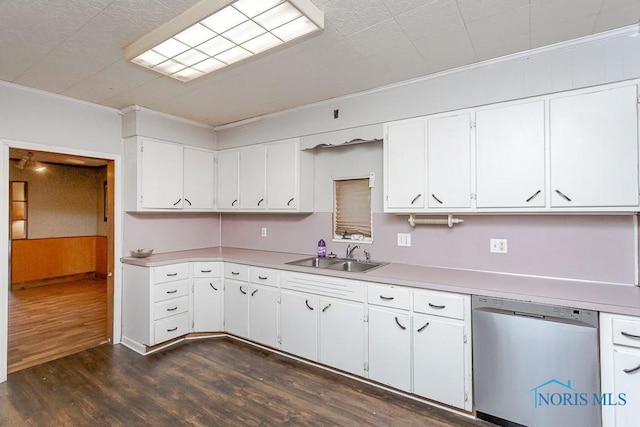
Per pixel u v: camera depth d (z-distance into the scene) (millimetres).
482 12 1726
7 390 2422
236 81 2633
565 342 1782
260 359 2926
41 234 5926
